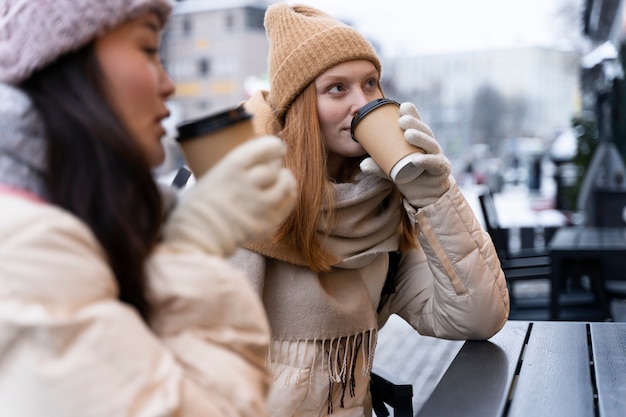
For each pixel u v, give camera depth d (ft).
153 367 3.08
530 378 5.67
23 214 3.02
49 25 3.25
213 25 113.50
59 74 3.32
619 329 7.36
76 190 3.19
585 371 5.85
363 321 6.77
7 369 2.94
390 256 7.39
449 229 6.49
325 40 6.64
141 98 3.47
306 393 6.52
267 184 3.48
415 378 14.17
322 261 6.43
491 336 6.89
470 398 5.24
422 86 201.16
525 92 218.38
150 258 3.38
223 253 3.50
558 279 14.51
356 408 6.75
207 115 3.87
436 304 7.00
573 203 40.50
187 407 3.13
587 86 52.70
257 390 3.47
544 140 171.32
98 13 3.28
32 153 3.24
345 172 7.18
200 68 113.80
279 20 6.93
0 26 3.34
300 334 6.56
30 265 2.95
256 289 6.39
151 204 3.37
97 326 2.99
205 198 3.49
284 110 6.82
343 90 6.72
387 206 6.80
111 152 3.23
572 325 7.61
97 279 3.08
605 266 14.66
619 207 26.91
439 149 6.21
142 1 3.38
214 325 3.43
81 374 2.92
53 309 2.96
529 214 54.65
